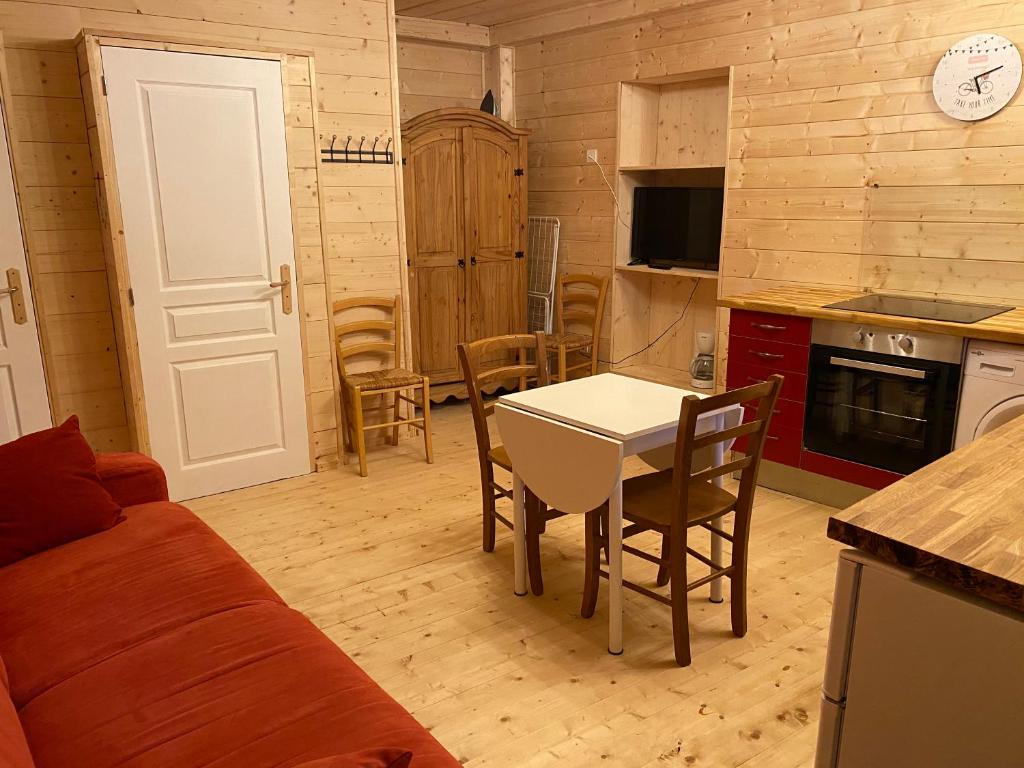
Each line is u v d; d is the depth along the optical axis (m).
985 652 1.07
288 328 3.88
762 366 3.68
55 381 3.47
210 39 3.45
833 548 3.15
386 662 2.41
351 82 4.05
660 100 5.18
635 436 2.27
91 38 3.18
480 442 3.03
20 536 2.15
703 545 3.18
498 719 2.14
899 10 3.56
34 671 1.64
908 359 3.14
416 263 5.05
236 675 1.56
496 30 5.71
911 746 1.18
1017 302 3.35
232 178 3.60
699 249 4.83
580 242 5.50
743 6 4.19
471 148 5.13
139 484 2.52
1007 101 3.27
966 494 1.30
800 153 4.04
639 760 1.98
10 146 3.22
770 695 2.24
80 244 3.51
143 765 1.32
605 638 2.53
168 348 3.58
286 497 3.76
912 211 3.62
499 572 2.99
